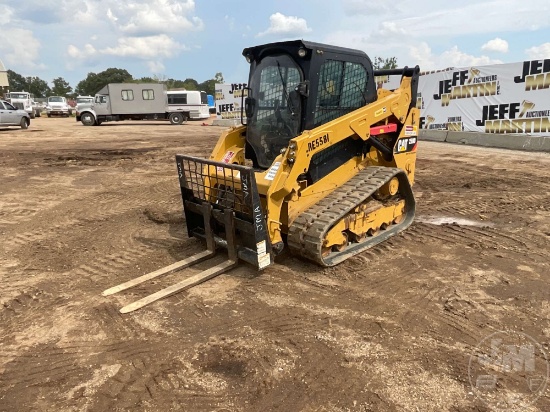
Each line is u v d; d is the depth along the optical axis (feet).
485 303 12.99
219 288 14.26
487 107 45.65
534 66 41.01
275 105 16.14
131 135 66.18
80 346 11.30
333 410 8.84
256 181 14.66
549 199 24.45
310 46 14.65
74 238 19.56
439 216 21.81
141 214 23.11
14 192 28.43
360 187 16.88
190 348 11.09
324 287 14.23
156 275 15.10
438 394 9.23
